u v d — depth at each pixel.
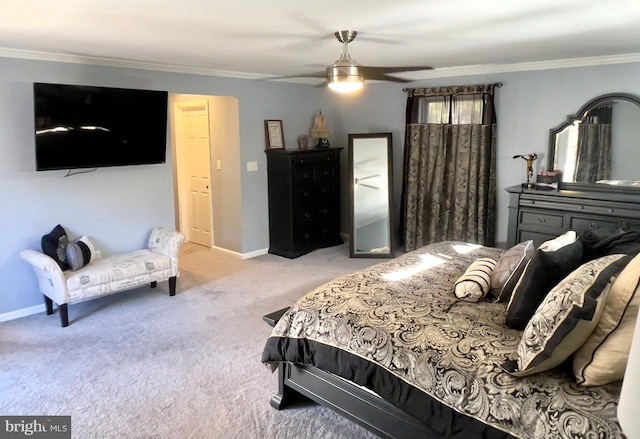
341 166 6.74
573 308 1.62
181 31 3.14
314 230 6.17
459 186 5.48
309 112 6.48
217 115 5.90
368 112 6.33
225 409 2.72
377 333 2.25
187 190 6.71
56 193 4.23
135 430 2.52
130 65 4.54
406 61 4.69
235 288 4.80
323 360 2.39
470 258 3.40
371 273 3.03
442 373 1.99
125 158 4.47
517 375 1.83
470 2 2.46
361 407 2.34
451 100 5.46
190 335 3.70
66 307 3.85
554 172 4.85
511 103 5.13
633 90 4.41
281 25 2.96
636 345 0.80
